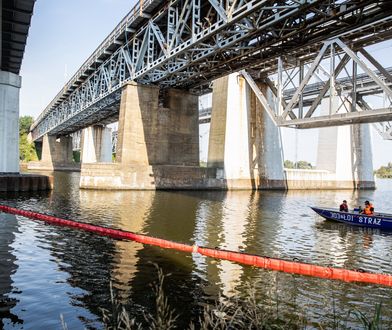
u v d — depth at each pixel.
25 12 29.20
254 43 31.52
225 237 18.64
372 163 79.31
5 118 35.78
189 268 12.59
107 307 9.07
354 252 16.44
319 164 75.31
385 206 40.25
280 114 36.53
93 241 16.38
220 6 28.22
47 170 111.25
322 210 25.33
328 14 24.12
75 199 32.84
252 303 7.36
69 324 8.11
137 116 46.12
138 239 16.94
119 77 50.06
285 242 18.11
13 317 8.42
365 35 31.56
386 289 11.09
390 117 30.19
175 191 46.66
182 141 50.53
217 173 52.62
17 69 44.78
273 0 23.53
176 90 50.44
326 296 10.40
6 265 12.33
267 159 59.66
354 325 8.63
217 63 37.66
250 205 34.41
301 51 38.81
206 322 6.50
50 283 10.66
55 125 96.94
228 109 55.03
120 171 44.69
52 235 17.36
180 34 35.09
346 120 33.06
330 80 31.23
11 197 31.88
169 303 9.45
